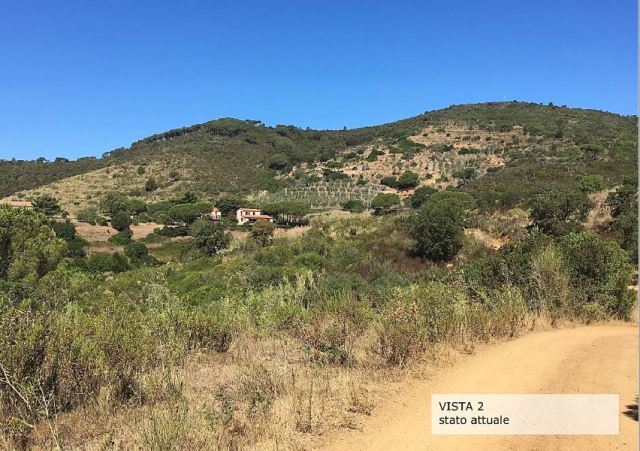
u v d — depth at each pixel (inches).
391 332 247.3
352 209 2642.7
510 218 1302.9
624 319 400.5
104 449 141.9
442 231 1088.2
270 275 758.5
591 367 233.9
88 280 871.1
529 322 352.8
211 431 153.8
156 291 331.0
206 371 235.8
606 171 2129.7
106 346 195.2
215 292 623.8
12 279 661.9
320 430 162.7
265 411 173.6
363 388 199.3
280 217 2632.9
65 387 178.7
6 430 149.6
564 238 450.0
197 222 2362.2
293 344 283.6
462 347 276.8
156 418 154.9
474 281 406.0
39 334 174.6
